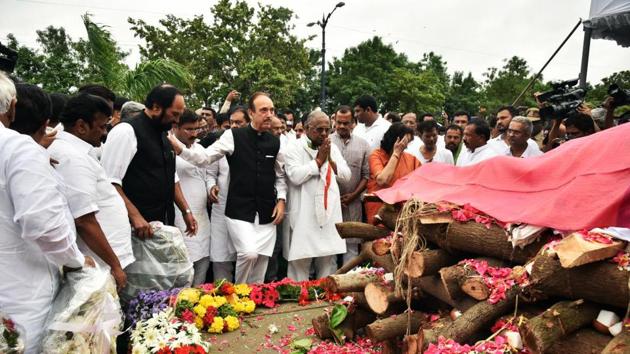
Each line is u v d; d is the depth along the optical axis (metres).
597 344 2.21
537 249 2.63
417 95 45.72
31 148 2.32
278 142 5.24
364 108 6.82
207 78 27.77
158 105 4.03
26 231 2.25
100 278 2.59
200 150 4.97
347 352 3.43
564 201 2.58
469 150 5.73
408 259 3.05
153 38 27.00
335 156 5.41
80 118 3.41
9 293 2.28
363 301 3.69
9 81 2.36
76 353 2.42
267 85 26.59
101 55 10.61
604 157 2.62
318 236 5.20
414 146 6.23
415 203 3.17
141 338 3.34
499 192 3.05
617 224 2.38
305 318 4.15
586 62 6.29
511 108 6.41
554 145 5.25
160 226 3.95
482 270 2.70
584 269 2.21
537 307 2.60
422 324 3.07
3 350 2.14
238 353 3.45
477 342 2.55
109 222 3.48
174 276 3.94
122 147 3.87
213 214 5.42
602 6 4.73
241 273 5.01
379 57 51.62
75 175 3.01
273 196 5.18
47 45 28.95
